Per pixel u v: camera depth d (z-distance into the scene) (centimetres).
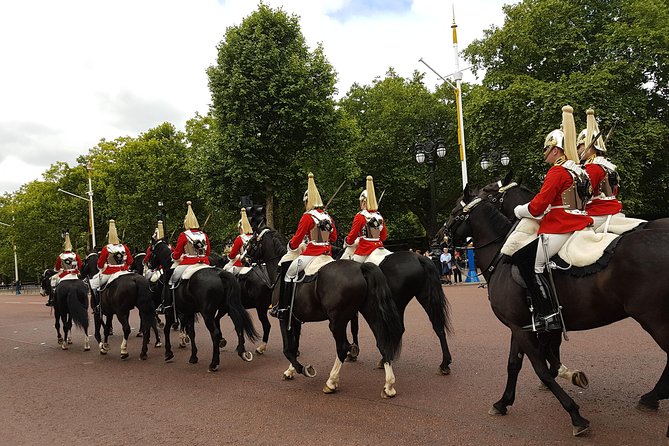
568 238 493
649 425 504
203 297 900
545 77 2731
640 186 2575
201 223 3731
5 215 6103
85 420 659
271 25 2625
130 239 3803
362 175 3659
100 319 1177
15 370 1027
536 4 2761
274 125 2478
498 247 610
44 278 1661
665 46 2438
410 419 567
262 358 980
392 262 777
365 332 1187
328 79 2605
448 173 3847
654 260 420
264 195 2631
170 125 3950
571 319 489
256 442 533
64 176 4922
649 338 877
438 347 939
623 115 2338
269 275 895
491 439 494
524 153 2561
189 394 750
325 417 597
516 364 556
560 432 500
